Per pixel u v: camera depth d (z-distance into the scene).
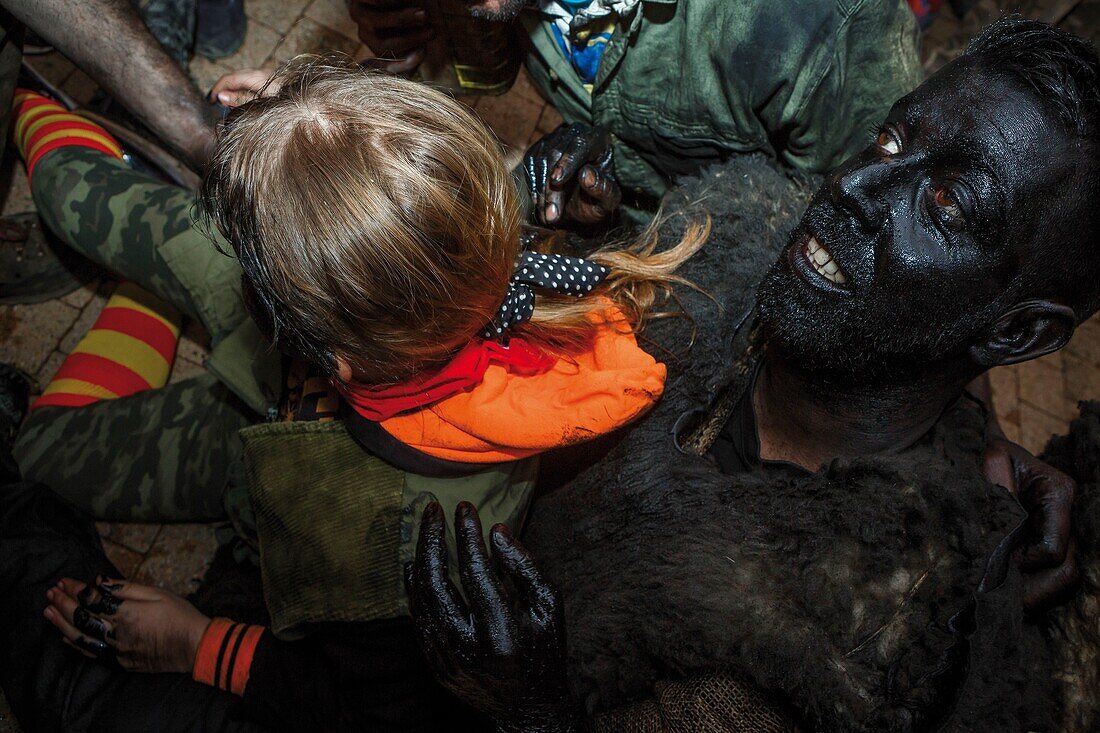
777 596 1.17
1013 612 1.12
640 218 1.96
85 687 1.71
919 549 1.13
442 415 1.18
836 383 1.28
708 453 1.50
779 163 1.76
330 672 1.53
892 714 1.05
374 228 0.89
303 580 1.35
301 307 0.97
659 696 1.23
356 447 1.34
